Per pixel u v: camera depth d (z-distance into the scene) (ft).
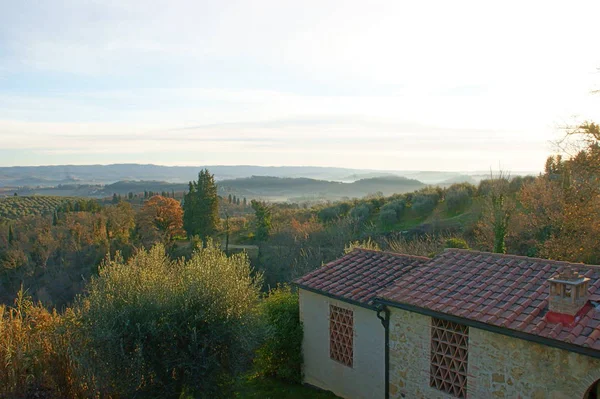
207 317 35.06
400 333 36.17
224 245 172.04
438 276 37.73
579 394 25.40
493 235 92.43
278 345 47.34
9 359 35.47
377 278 43.96
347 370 42.27
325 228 146.92
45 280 147.23
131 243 166.50
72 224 177.47
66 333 36.27
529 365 27.61
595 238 70.85
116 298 34.81
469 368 30.96
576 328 25.90
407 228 136.36
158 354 33.65
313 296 46.44
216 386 35.35
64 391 36.65
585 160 71.82
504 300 31.09
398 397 36.52
